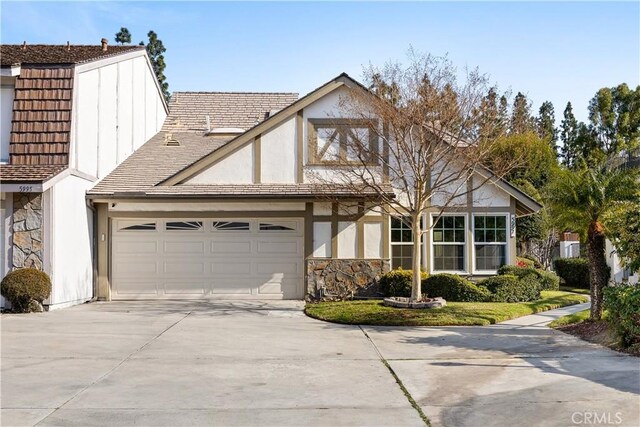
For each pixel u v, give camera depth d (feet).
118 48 66.13
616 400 21.59
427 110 43.96
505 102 47.14
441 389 23.44
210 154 53.93
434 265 54.70
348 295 52.90
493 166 50.21
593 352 30.42
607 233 37.45
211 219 54.65
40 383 24.29
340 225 53.78
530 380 24.66
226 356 29.78
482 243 54.70
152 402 21.71
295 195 51.55
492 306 46.57
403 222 51.96
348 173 52.95
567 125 148.87
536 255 80.59
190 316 43.96
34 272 44.86
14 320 41.09
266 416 20.08
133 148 64.90
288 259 54.65
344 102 50.75
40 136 47.88
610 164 46.57
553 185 40.04
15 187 43.91
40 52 57.00
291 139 54.19
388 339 34.76
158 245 54.70
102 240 54.34
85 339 34.04
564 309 48.01
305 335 36.06
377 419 19.76
